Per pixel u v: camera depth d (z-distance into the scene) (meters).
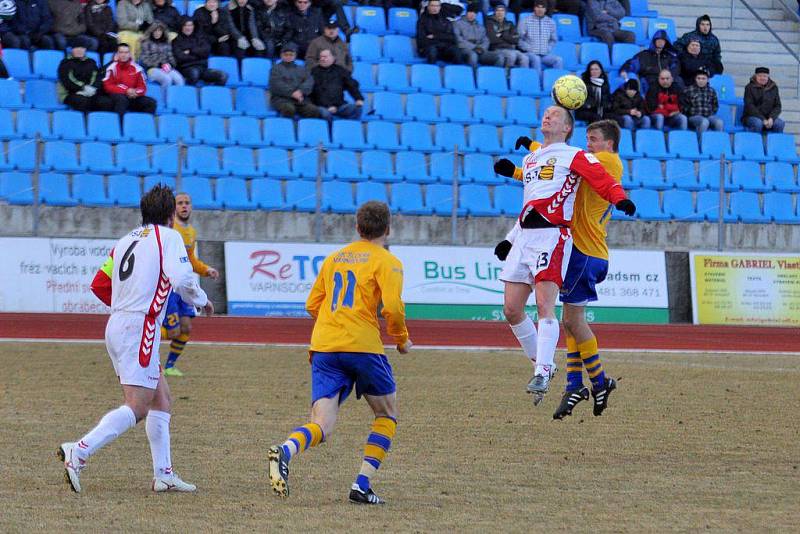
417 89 71.00
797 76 82.12
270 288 57.62
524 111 71.25
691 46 74.19
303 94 66.56
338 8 72.25
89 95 63.94
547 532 18.84
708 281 60.69
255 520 19.25
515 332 26.70
